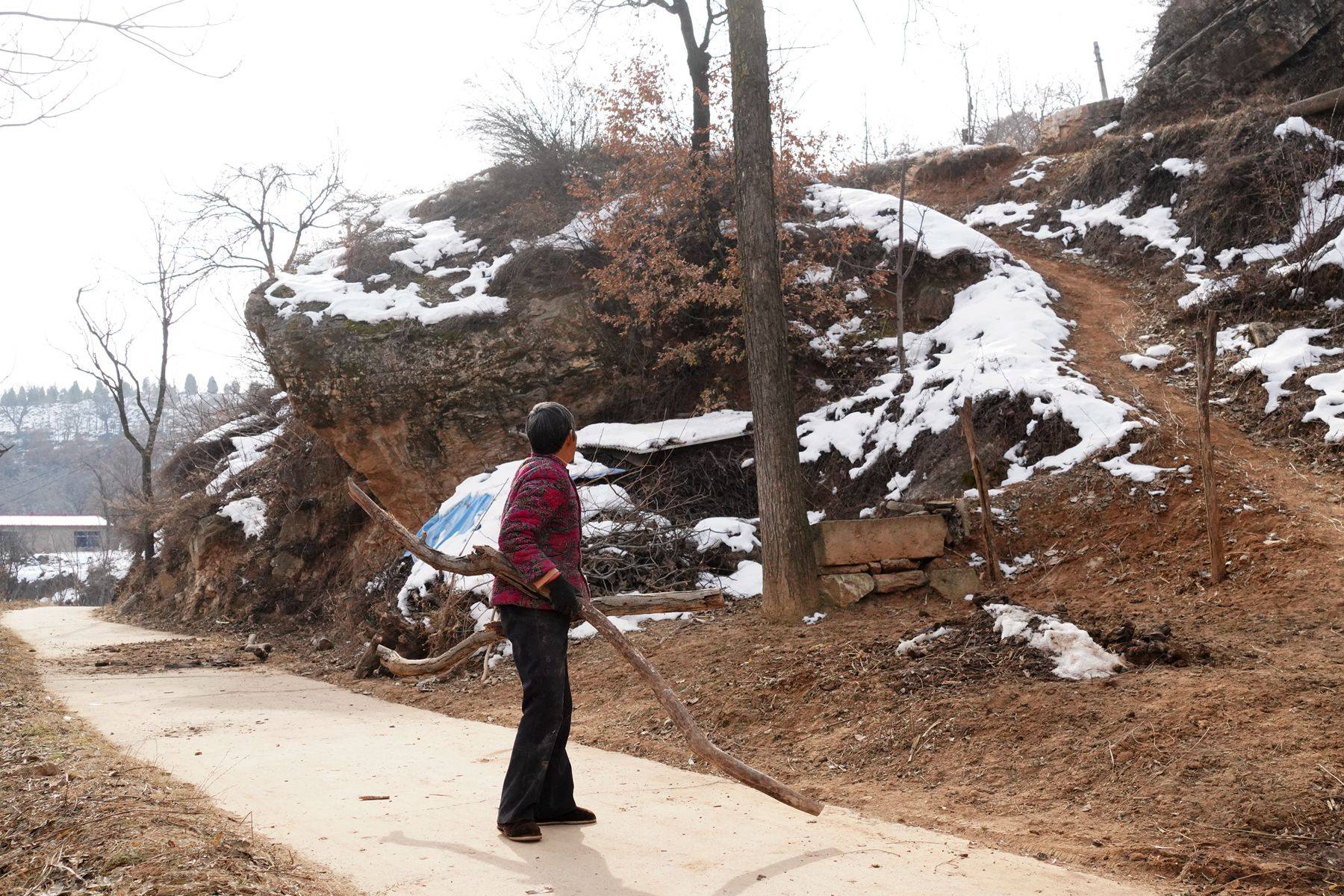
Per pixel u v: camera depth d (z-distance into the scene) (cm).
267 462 2034
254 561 1825
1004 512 980
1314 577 713
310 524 1777
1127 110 2327
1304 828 376
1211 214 1644
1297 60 2050
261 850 339
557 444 404
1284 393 1076
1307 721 452
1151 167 1898
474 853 354
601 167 1827
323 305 1633
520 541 376
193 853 313
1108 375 1241
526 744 378
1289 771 413
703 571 1069
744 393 1511
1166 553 840
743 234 934
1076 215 2006
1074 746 481
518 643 386
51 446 11650
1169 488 920
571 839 378
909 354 1441
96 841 327
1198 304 1388
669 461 1383
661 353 1552
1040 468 1043
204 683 968
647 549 1066
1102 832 402
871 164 2773
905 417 1235
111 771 463
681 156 1525
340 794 453
